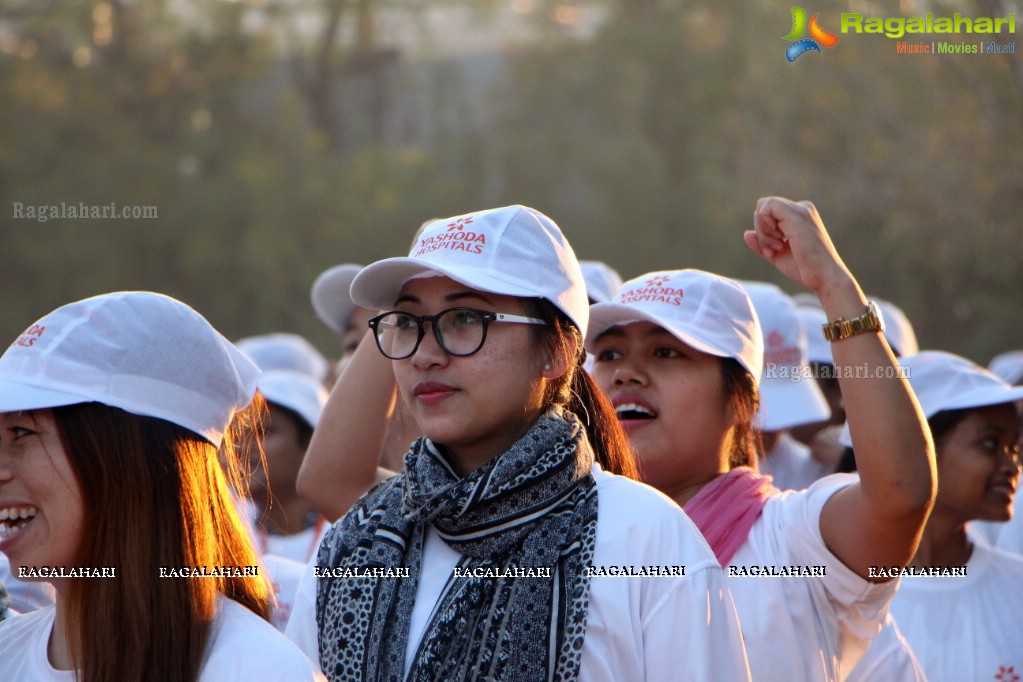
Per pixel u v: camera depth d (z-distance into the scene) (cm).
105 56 5450
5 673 606
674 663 598
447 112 6475
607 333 817
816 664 714
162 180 5141
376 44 6612
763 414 987
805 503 725
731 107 5412
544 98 5866
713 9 5612
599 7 6156
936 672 911
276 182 5175
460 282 622
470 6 6512
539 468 616
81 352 568
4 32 5469
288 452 1241
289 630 671
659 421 798
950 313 4241
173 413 575
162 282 5116
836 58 4025
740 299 824
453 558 634
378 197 5362
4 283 4975
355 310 1184
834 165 4309
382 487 683
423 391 630
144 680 557
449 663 595
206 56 5475
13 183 4984
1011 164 3578
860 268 4300
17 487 574
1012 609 938
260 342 1938
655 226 5291
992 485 953
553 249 648
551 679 589
